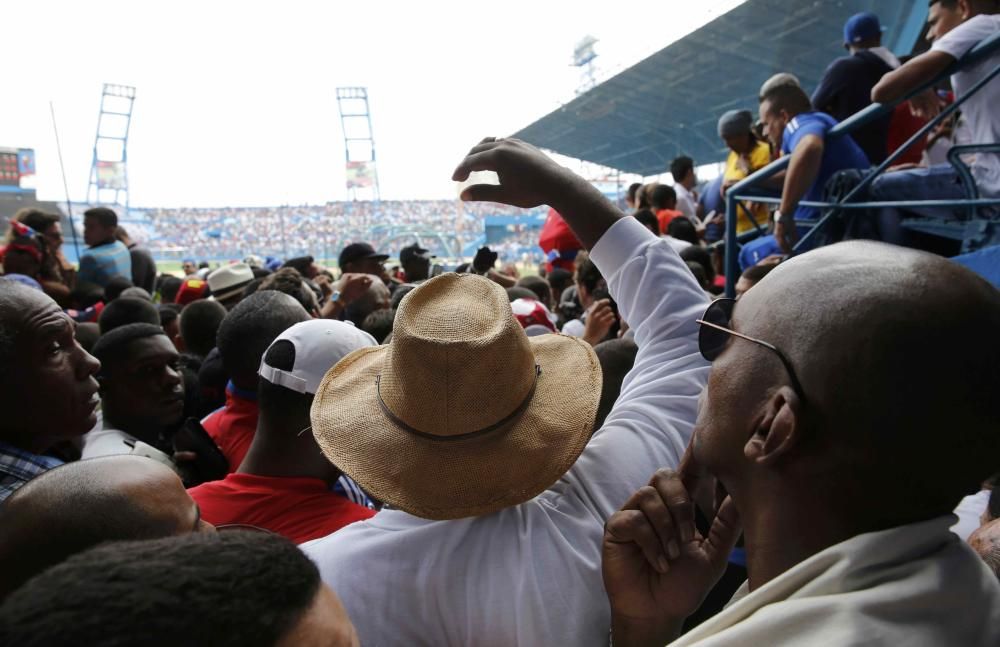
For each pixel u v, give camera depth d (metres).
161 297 7.00
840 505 0.69
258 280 4.53
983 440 0.65
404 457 1.04
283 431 1.65
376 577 0.96
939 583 0.62
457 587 0.95
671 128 22.50
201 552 0.52
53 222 5.92
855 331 0.66
